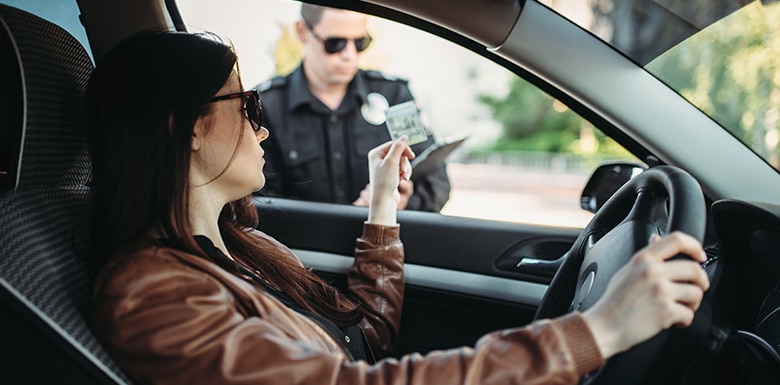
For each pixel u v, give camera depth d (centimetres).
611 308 101
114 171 126
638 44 173
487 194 816
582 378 120
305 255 204
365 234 178
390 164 179
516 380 101
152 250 118
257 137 145
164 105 125
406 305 195
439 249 197
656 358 108
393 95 296
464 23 170
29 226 119
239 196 142
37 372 107
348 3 175
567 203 729
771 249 129
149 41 129
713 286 132
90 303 123
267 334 110
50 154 130
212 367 106
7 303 105
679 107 173
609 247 130
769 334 127
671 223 115
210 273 119
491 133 1166
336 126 290
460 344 194
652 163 175
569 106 178
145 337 108
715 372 125
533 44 172
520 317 191
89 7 170
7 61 120
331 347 133
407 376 105
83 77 142
